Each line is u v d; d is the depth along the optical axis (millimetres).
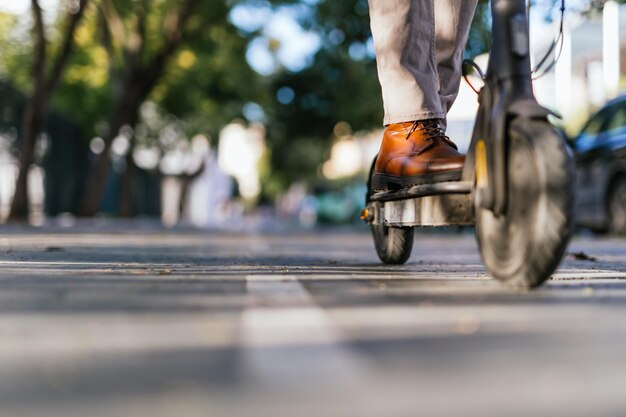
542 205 1860
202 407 688
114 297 1749
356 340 1127
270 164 31312
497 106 2018
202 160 33156
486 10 9523
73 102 22328
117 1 18562
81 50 21219
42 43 14773
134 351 1016
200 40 19062
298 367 900
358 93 19172
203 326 1271
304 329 1235
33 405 709
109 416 662
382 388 781
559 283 2225
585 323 1335
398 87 2721
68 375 860
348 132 20766
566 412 682
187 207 36531
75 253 4273
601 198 9984
